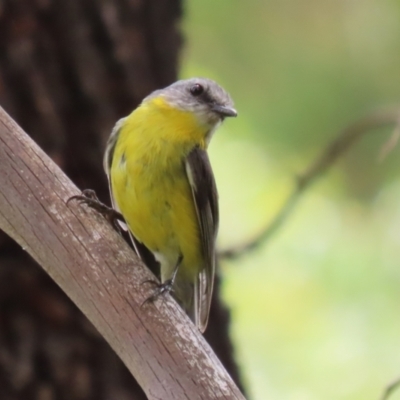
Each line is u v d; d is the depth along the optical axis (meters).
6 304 8.94
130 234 10.09
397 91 13.24
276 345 13.34
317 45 13.52
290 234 13.68
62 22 9.59
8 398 8.76
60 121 9.49
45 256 7.20
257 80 13.49
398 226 13.51
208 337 10.05
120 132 9.62
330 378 13.06
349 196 13.73
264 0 13.67
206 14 13.57
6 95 9.23
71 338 9.03
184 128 9.79
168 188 9.59
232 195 13.77
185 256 9.93
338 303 13.36
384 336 13.09
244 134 13.47
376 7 13.63
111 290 7.00
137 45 10.07
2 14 9.30
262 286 13.58
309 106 13.19
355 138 10.97
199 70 13.55
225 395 6.69
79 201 7.21
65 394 8.92
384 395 8.02
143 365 6.92
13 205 7.14
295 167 13.31
